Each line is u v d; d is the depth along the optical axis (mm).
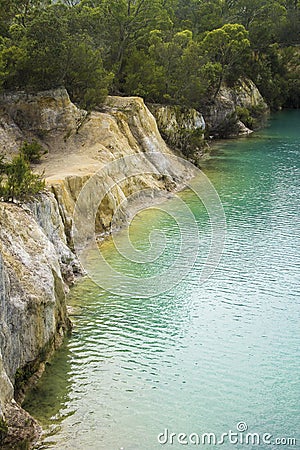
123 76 70188
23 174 32844
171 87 71812
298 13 123312
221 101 84375
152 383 24906
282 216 46406
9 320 23516
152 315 30734
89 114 52250
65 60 52156
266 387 24766
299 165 64562
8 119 50000
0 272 22547
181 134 66250
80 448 21000
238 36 87375
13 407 21797
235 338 28578
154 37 73188
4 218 28078
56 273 28656
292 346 27969
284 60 116250
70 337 28422
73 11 63250
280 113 107438
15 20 57812
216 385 24891
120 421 22547
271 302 32219
